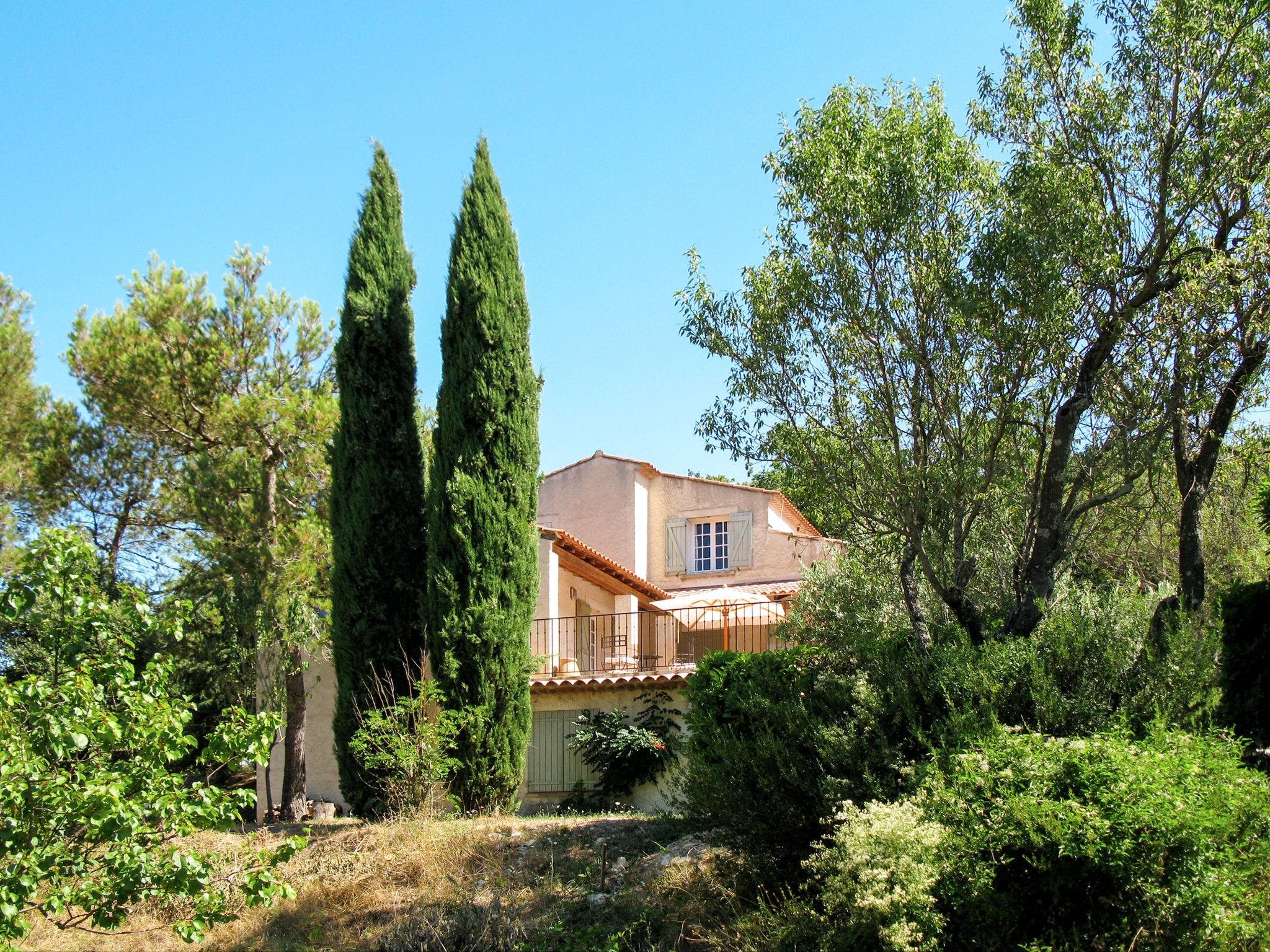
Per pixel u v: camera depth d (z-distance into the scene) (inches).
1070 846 261.0
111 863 266.8
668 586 1110.4
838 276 410.0
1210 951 250.8
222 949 423.5
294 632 638.5
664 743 644.7
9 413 845.2
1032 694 345.4
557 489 1171.9
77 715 268.7
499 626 618.8
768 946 325.7
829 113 427.8
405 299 692.1
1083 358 409.7
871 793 345.4
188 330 741.9
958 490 396.8
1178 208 406.9
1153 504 446.0
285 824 617.6
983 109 452.1
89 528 872.9
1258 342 389.4
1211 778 270.7
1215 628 362.0
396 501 655.1
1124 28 426.3
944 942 274.8
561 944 389.4
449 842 494.6
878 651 386.0
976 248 397.7
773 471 442.3
